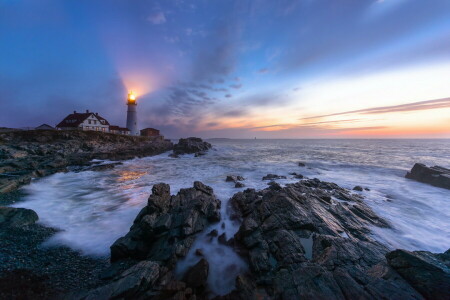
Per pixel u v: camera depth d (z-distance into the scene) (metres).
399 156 53.12
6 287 7.31
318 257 8.93
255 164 40.56
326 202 15.62
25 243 10.70
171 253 9.73
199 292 7.94
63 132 49.00
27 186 21.55
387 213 15.41
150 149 57.22
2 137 40.38
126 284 7.12
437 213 15.55
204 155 58.81
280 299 6.82
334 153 62.97
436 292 5.78
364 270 7.71
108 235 12.34
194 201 14.60
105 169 33.53
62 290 7.65
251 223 11.68
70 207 16.64
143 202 17.84
